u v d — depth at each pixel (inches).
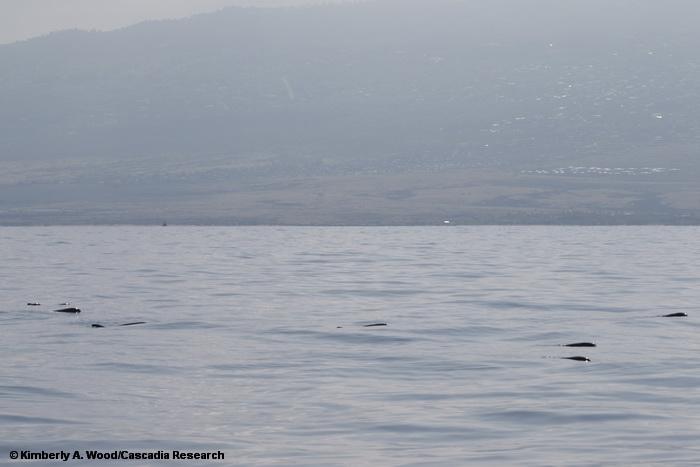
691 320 4534.9
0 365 3326.8
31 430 2439.7
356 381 3078.2
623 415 2591.0
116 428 2469.2
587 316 4690.0
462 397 2827.3
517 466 2144.4
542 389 2930.6
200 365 3358.8
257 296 5634.8
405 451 2267.5
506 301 5329.7
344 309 4985.2
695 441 2340.1
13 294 5787.4
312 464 2167.8
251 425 2507.4
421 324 4399.6
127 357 3513.8
